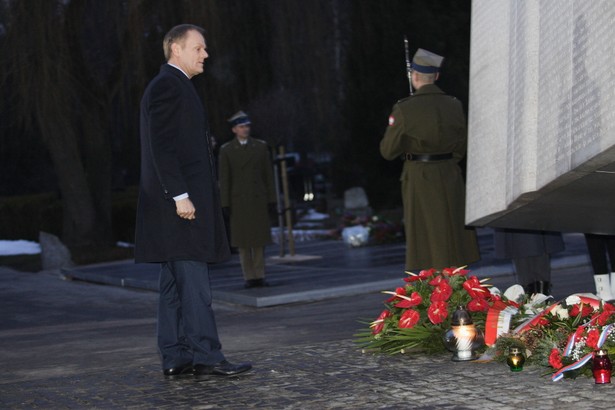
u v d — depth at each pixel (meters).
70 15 22.73
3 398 5.69
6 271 21.53
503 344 5.64
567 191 4.66
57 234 28.55
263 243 13.42
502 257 8.16
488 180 5.94
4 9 21.28
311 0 24.00
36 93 21.52
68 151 24.48
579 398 4.67
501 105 5.70
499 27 5.79
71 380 6.18
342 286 12.62
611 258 7.73
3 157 36.16
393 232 20.98
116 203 28.41
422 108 8.12
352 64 26.52
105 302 14.66
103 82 24.39
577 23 4.04
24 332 11.21
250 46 24.31
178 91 6.14
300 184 37.34
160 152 6.04
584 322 5.58
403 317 6.29
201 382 5.84
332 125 27.34
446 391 5.05
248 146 13.52
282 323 9.60
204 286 6.14
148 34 23.20
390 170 26.75
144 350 7.95
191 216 6.04
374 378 5.54
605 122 3.66
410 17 25.33
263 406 5.01
